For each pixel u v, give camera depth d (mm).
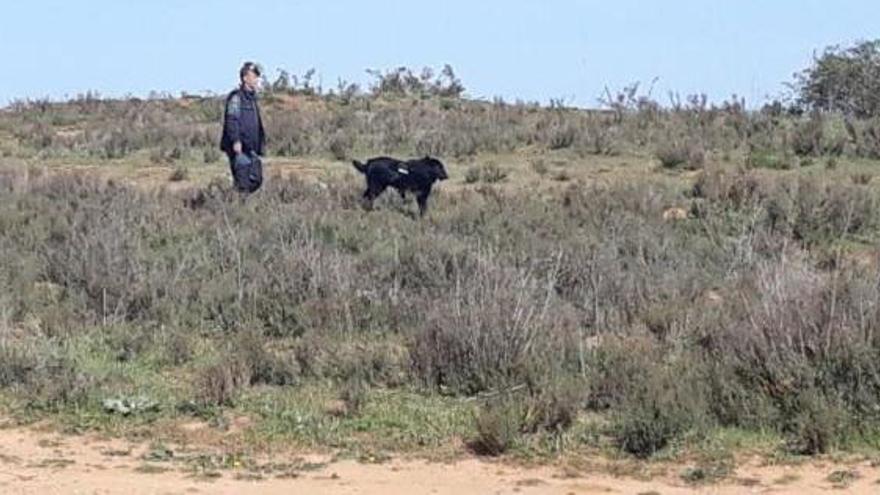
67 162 32688
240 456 11719
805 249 20375
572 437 12000
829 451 11484
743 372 12664
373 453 11773
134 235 20094
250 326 15781
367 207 23797
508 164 30906
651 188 25000
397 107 42406
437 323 14141
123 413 12977
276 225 20750
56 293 17469
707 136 33812
